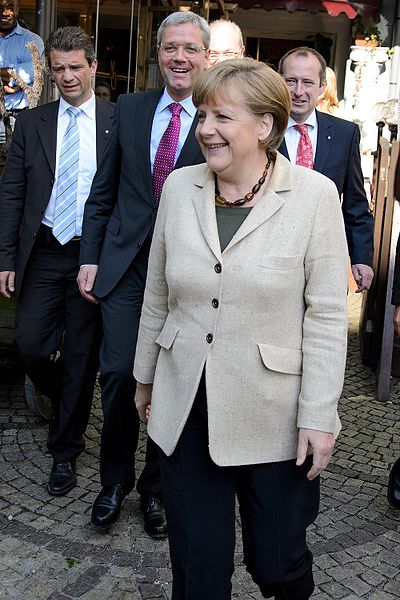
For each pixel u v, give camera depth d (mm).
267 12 9578
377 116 7000
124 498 3246
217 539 1957
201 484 1983
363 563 2957
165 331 2045
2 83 4789
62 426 3391
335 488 3578
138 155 2881
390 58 8711
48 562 2863
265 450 1946
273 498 1959
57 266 3346
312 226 1908
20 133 3346
